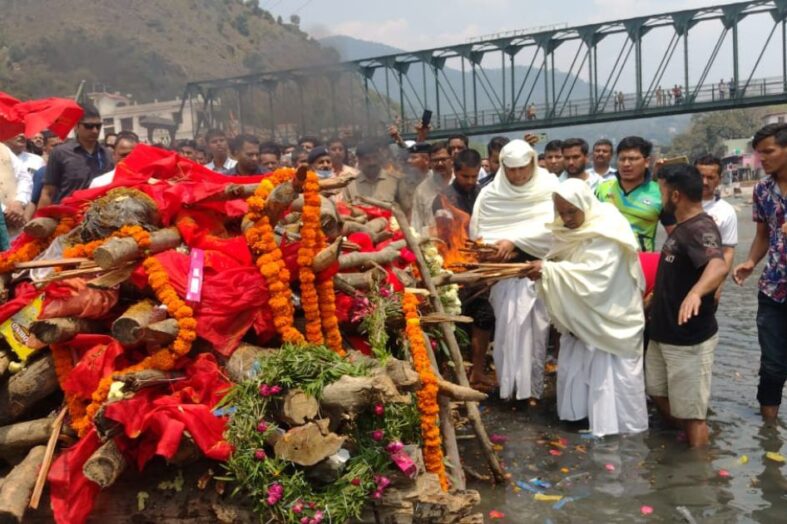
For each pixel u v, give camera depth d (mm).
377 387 3166
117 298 3750
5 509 3070
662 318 5207
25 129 4914
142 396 3312
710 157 6371
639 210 6680
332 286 4008
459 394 3965
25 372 3648
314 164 8078
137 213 3836
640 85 35812
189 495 3318
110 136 9547
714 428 5535
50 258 4098
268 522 3188
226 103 26141
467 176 7066
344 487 3199
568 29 36406
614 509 4297
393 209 5402
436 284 5277
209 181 4383
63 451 3398
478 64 37781
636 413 5480
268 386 3250
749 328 8586
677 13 35125
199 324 3570
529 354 6086
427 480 3373
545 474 4797
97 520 3334
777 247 5594
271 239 3818
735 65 34281
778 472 4734
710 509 4270
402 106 32719
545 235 6168
